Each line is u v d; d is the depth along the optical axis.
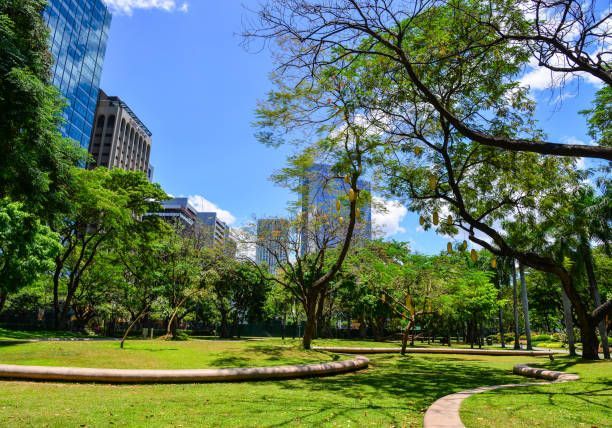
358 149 15.54
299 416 6.84
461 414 6.63
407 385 11.49
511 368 17.88
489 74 12.45
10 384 10.05
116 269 37.91
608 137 16.56
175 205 92.38
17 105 9.95
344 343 29.94
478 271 37.22
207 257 34.50
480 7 10.31
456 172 15.35
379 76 12.88
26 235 23.09
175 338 29.05
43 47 11.99
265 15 7.70
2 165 10.45
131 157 101.88
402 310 31.91
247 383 11.38
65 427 6.00
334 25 7.83
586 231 20.66
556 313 53.00
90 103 80.12
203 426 6.13
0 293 31.06
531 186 14.95
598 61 7.55
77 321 45.00
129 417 6.68
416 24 10.31
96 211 29.97
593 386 9.95
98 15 82.81
